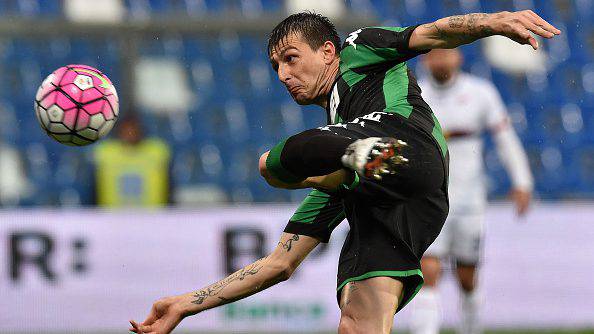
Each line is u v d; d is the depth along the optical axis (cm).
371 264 1500
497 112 2900
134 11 4853
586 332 3256
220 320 3206
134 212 3244
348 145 1334
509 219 3375
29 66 4653
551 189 4675
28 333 3158
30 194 4275
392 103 1488
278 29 1572
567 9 5281
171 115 4572
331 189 1485
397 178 1410
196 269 3253
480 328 3322
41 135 4434
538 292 3372
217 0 4969
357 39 1530
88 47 4706
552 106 4953
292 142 1388
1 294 3156
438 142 1477
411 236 1506
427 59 2852
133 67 3991
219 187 4466
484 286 3338
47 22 4078
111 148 3694
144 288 3228
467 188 2847
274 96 4725
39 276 3181
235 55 4769
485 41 5106
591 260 3406
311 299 3231
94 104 1532
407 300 1530
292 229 1648
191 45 4716
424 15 5112
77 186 4303
